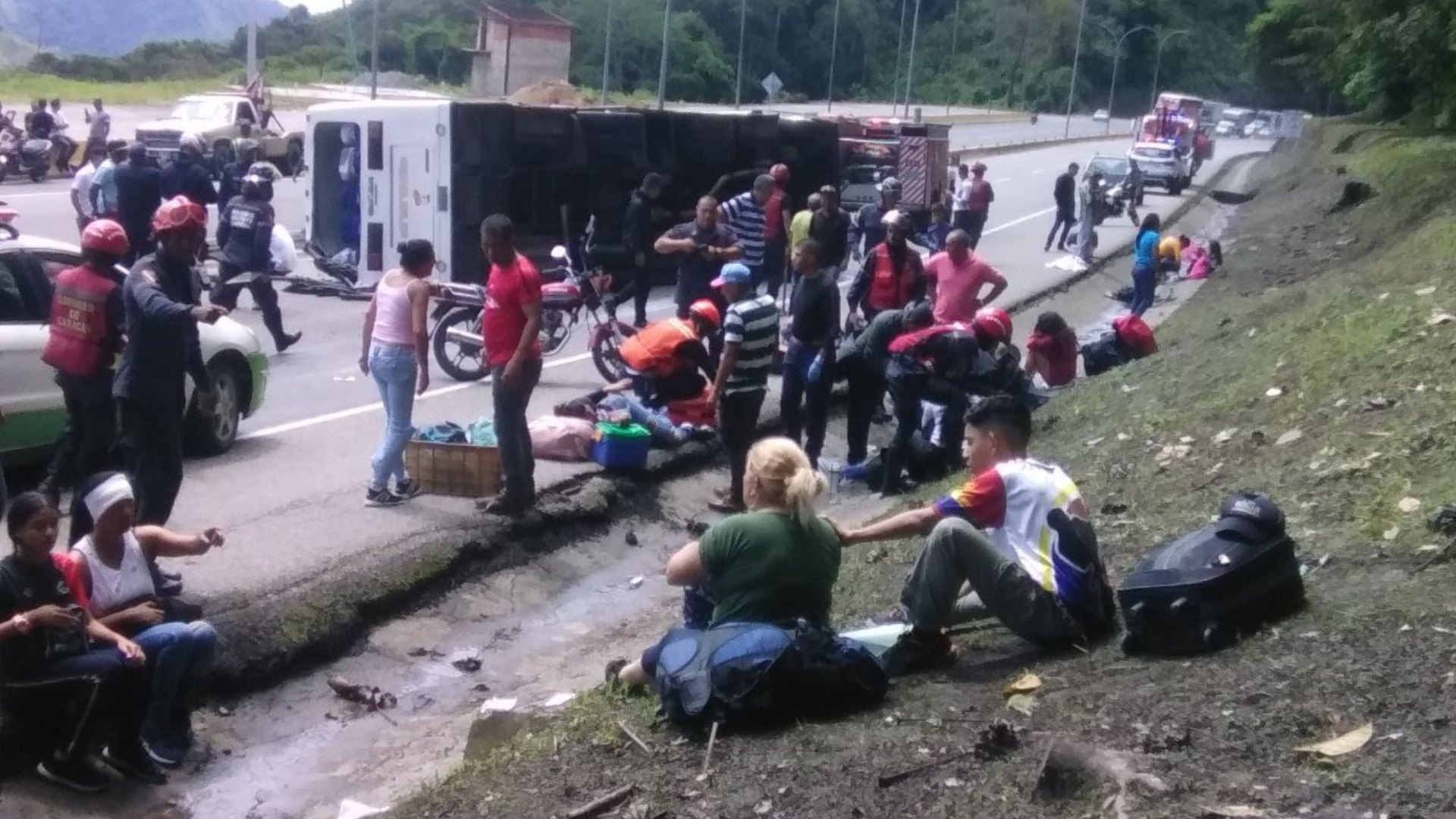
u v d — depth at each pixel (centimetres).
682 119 2103
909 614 569
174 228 712
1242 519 535
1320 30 4966
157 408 711
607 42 5459
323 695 719
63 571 593
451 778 552
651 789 479
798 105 10425
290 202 3111
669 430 1123
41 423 924
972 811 425
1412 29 3506
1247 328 1309
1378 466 717
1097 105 13662
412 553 843
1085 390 1247
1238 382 1021
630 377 1202
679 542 1009
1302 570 600
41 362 922
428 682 748
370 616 789
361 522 896
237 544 841
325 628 755
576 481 1020
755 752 496
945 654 572
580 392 1361
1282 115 9494
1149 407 1068
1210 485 804
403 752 663
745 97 10669
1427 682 458
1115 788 410
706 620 604
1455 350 861
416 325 911
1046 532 559
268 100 4119
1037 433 1145
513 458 923
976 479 570
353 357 1511
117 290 770
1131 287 2405
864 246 2320
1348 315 1078
